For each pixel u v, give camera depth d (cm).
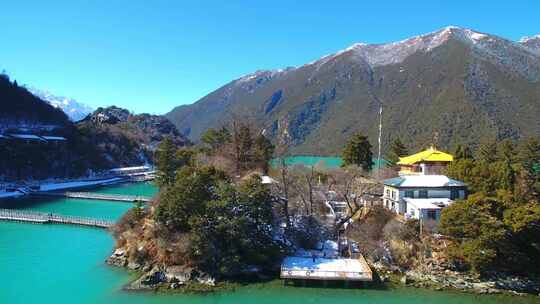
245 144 9594
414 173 9712
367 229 6838
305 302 5194
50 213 9788
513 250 5925
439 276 5925
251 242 6181
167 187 6912
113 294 5341
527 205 6072
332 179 7906
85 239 7850
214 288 5556
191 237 5931
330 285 5656
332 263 6038
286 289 5562
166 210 6253
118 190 15512
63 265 6341
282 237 6750
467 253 5800
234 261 5853
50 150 17725
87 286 5559
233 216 6184
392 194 7669
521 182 6894
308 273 5612
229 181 7000
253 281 5778
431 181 7569
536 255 6094
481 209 5928
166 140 10525
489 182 7231
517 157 9881
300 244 6806
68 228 8750
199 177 6381
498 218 6084
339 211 8069
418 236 6388
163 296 5309
